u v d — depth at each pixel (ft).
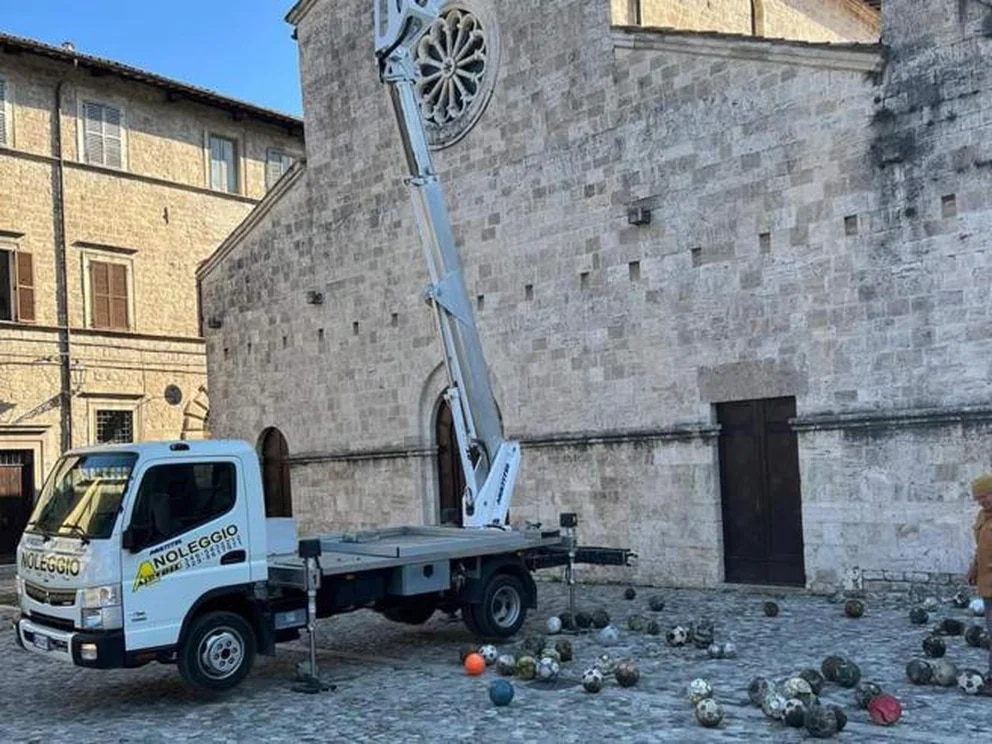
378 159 83.35
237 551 38.93
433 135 77.56
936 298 51.44
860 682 33.76
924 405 51.75
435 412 79.87
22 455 106.73
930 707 31.94
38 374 107.55
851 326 54.54
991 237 49.60
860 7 92.58
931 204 51.70
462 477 78.13
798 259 56.75
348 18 86.17
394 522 81.35
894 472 52.75
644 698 34.94
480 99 74.18
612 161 65.98
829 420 55.01
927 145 51.85
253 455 40.16
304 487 89.40
